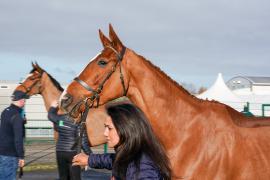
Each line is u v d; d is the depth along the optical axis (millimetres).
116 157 2922
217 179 4355
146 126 2932
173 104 4691
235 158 4367
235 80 36969
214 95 22609
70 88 4957
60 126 7629
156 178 2852
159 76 4805
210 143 4438
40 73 10469
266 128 4508
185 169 4434
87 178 11500
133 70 4812
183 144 4516
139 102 4797
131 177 2861
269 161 4367
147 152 2881
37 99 23047
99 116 8023
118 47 4875
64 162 7742
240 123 4543
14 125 7973
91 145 8023
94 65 4910
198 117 4590
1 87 23641
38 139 20797
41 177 11453
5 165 8039
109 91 4863
